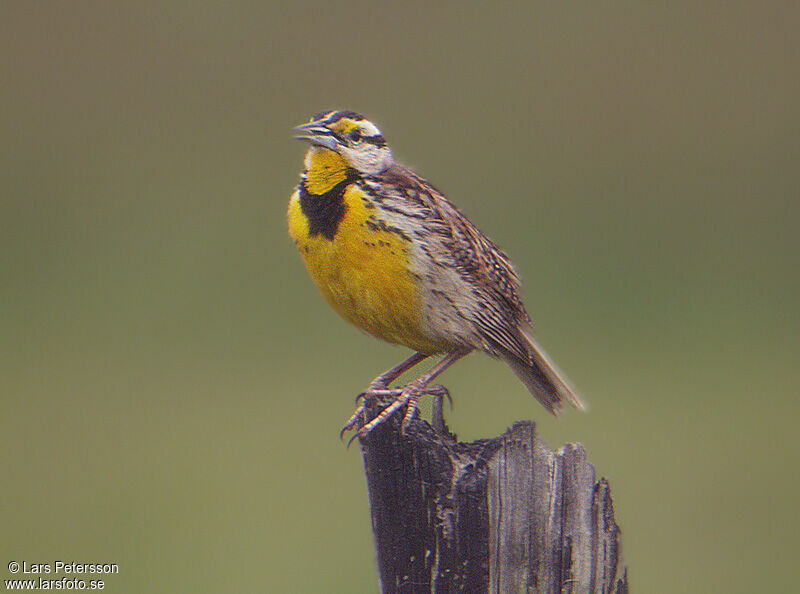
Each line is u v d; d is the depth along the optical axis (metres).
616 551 5.76
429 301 6.99
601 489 5.77
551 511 5.76
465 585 5.79
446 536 5.82
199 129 17.02
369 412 6.39
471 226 7.28
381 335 7.28
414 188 7.06
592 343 13.10
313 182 6.99
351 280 6.94
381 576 5.91
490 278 7.22
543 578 5.76
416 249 6.87
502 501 5.79
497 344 7.28
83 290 14.29
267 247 14.98
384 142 7.16
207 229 15.19
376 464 5.92
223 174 16.16
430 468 5.85
